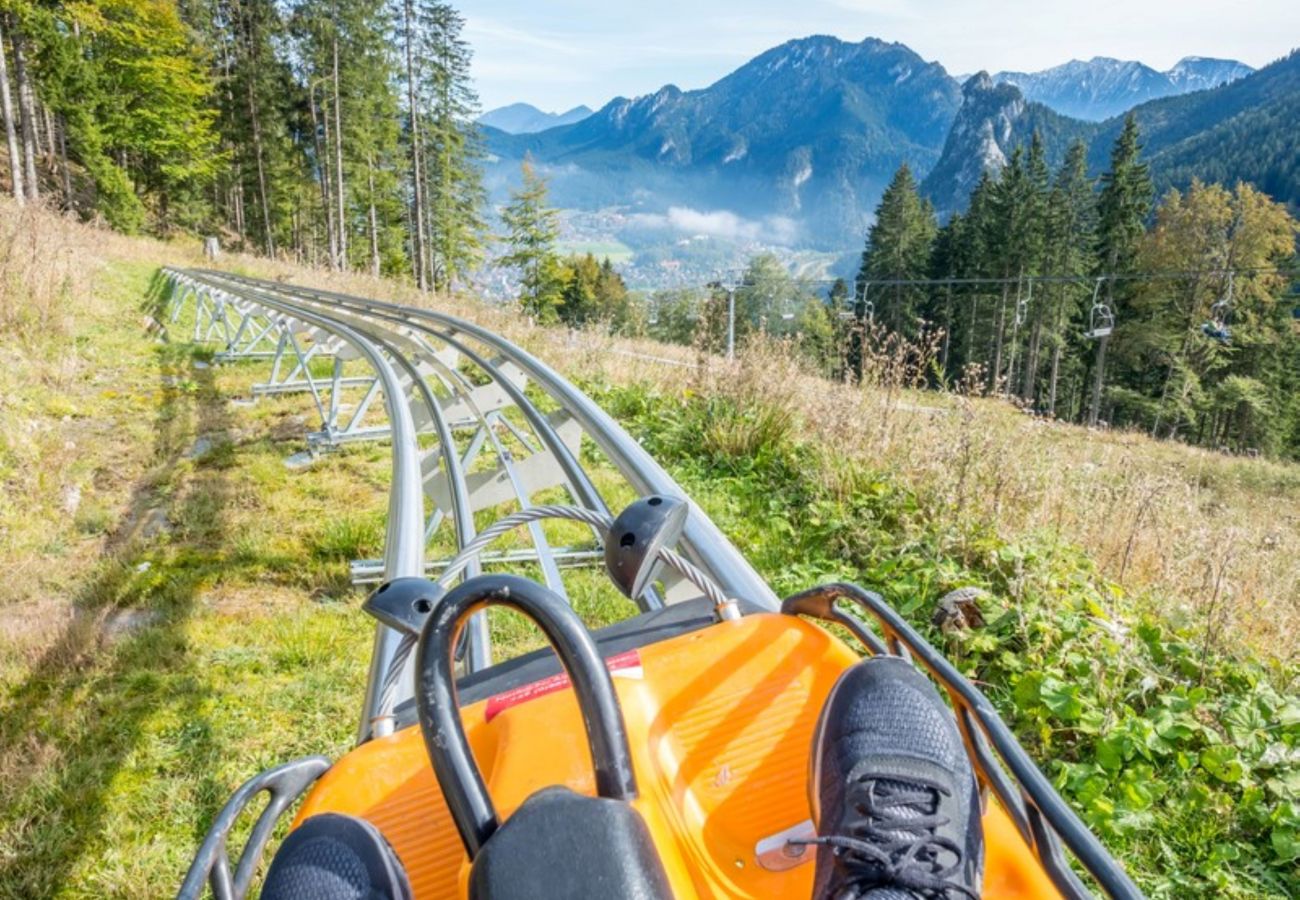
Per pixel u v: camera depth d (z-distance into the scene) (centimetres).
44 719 366
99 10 3831
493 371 559
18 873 287
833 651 156
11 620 461
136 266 2267
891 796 112
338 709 369
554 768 123
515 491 416
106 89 4022
